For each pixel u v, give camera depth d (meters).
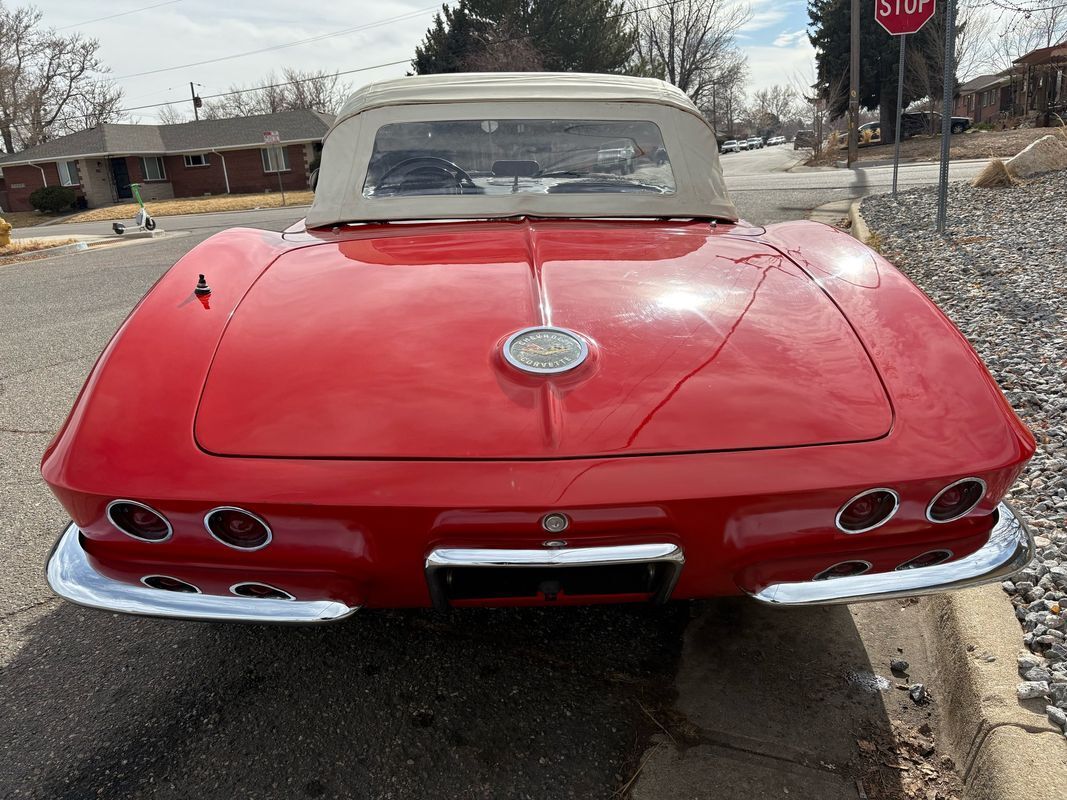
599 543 1.41
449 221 2.41
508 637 2.11
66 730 1.79
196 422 1.47
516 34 34.06
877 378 1.55
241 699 1.88
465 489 1.36
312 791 1.61
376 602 1.55
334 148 2.51
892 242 6.95
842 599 1.46
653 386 1.50
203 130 38.34
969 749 1.62
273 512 1.38
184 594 1.50
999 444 1.45
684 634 2.12
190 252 2.01
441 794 1.59
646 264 1.97
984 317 4.38
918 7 8.76
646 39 52.41
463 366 1.54
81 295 8.15
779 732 1.75
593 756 1.69
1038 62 26.02
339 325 1.68
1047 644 1.79
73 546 1.59
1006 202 8.27
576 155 2.54
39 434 3.76
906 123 34.25
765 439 1.43
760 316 1.72
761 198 12.17
